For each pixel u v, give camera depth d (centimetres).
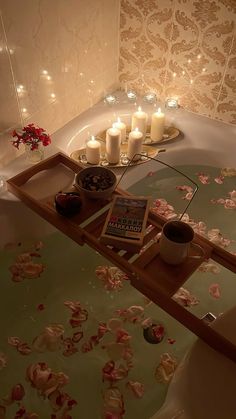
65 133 167
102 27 164
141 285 102
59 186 132
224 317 110
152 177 176
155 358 125
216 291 142
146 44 172
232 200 170
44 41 139
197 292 142
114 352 126
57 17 140
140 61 179
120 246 107
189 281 145
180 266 103
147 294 103
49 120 162
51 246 152
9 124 143
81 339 129
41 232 152
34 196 128
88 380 120
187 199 170
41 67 144
